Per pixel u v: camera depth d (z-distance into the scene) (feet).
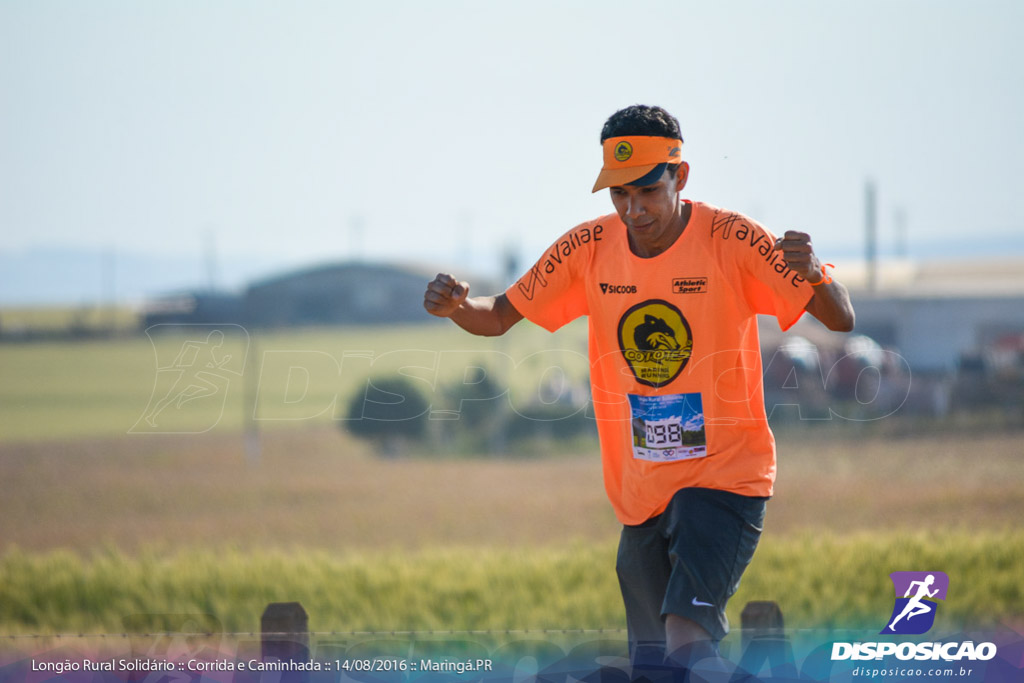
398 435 307.17
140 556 139.64
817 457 254.27
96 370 564.71
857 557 112.68
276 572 116.98
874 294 433.48
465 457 291.58
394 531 171.73
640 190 49.85
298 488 227.81
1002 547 112.37
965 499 184.96
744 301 51.67
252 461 280.10
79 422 371.97
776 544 121.08
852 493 193.47
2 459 286.66
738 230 50.88
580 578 111.55
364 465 272.51
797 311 49.85
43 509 203.10
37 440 328.29
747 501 51.47
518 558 121.08
